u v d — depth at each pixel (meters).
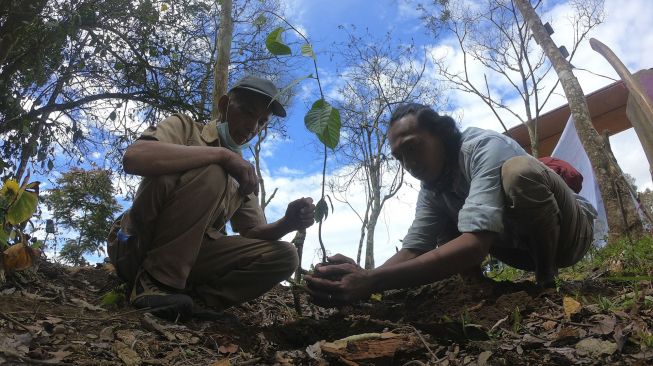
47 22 7.02
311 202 2.69
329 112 1.81
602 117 8.10
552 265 2.61
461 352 1.71
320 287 2.13
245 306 2.99
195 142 2.54
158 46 8.54
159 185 2.27
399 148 2.42
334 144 1.86
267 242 2.62
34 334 1.73
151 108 9.13
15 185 2.41
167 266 2.28
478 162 2.32
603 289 2.42
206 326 2.20
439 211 2.85
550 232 2.45
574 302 2.00
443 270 2.12
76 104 8.62
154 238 2.35
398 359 1.71
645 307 1.88
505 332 1.87
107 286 2.82
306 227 2.71
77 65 8.21
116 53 8.59
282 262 2.59
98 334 1.89
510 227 2.65
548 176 2.37
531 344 1.67
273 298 3.29
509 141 2.41
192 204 2.30
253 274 2.57
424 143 2.39
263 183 7.39
